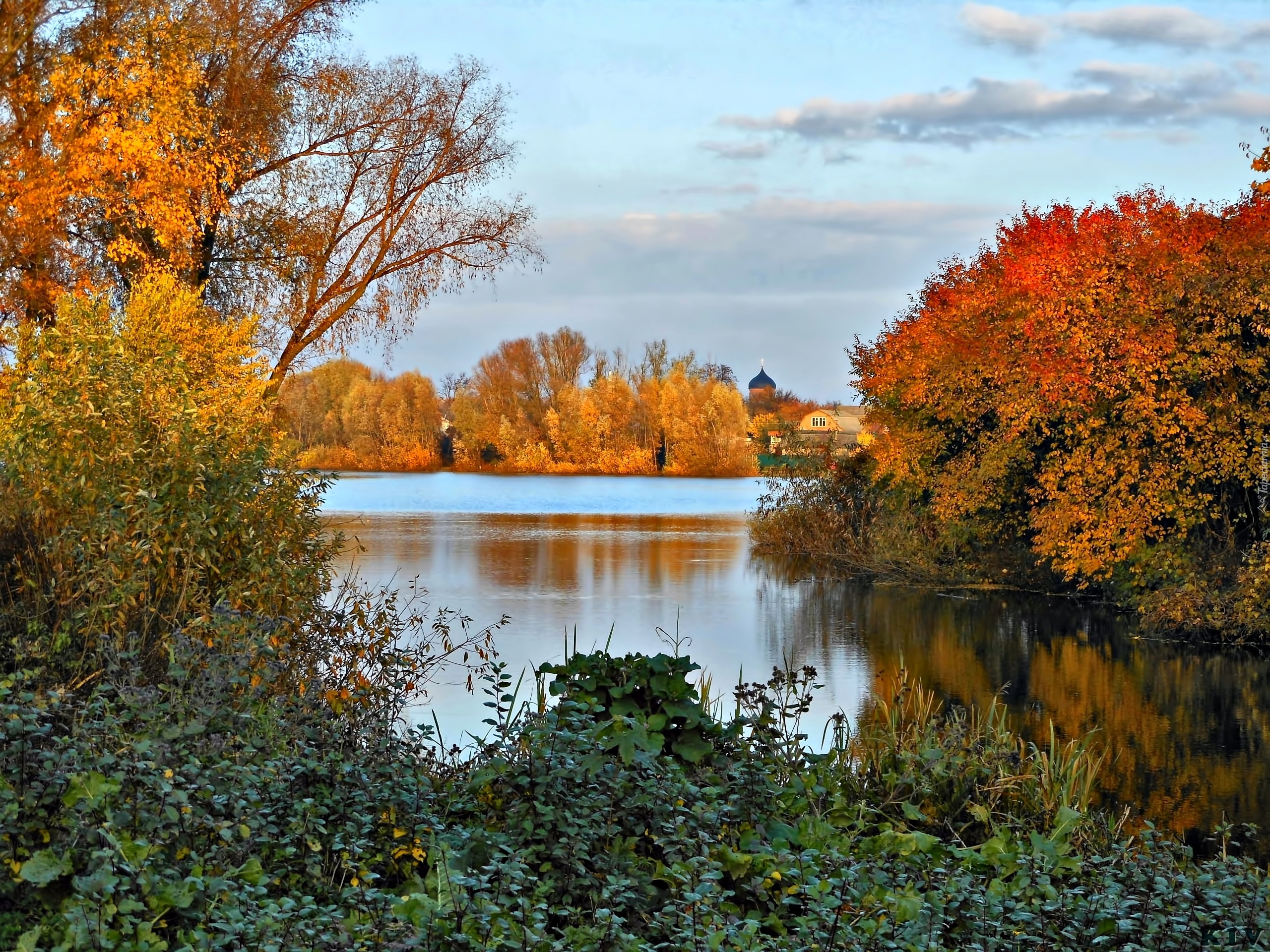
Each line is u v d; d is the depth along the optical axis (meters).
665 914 4.49
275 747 5.16
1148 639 16.58
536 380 92.75
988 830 6.61
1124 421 18.84
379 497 58.03
